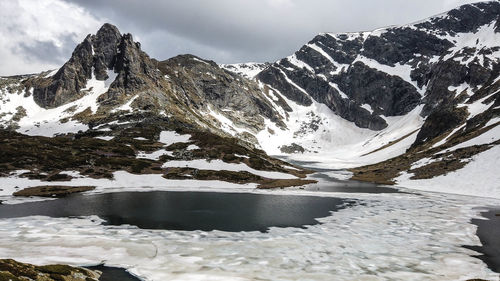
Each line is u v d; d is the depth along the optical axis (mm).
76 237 38688
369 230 44312
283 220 49969
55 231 41281
